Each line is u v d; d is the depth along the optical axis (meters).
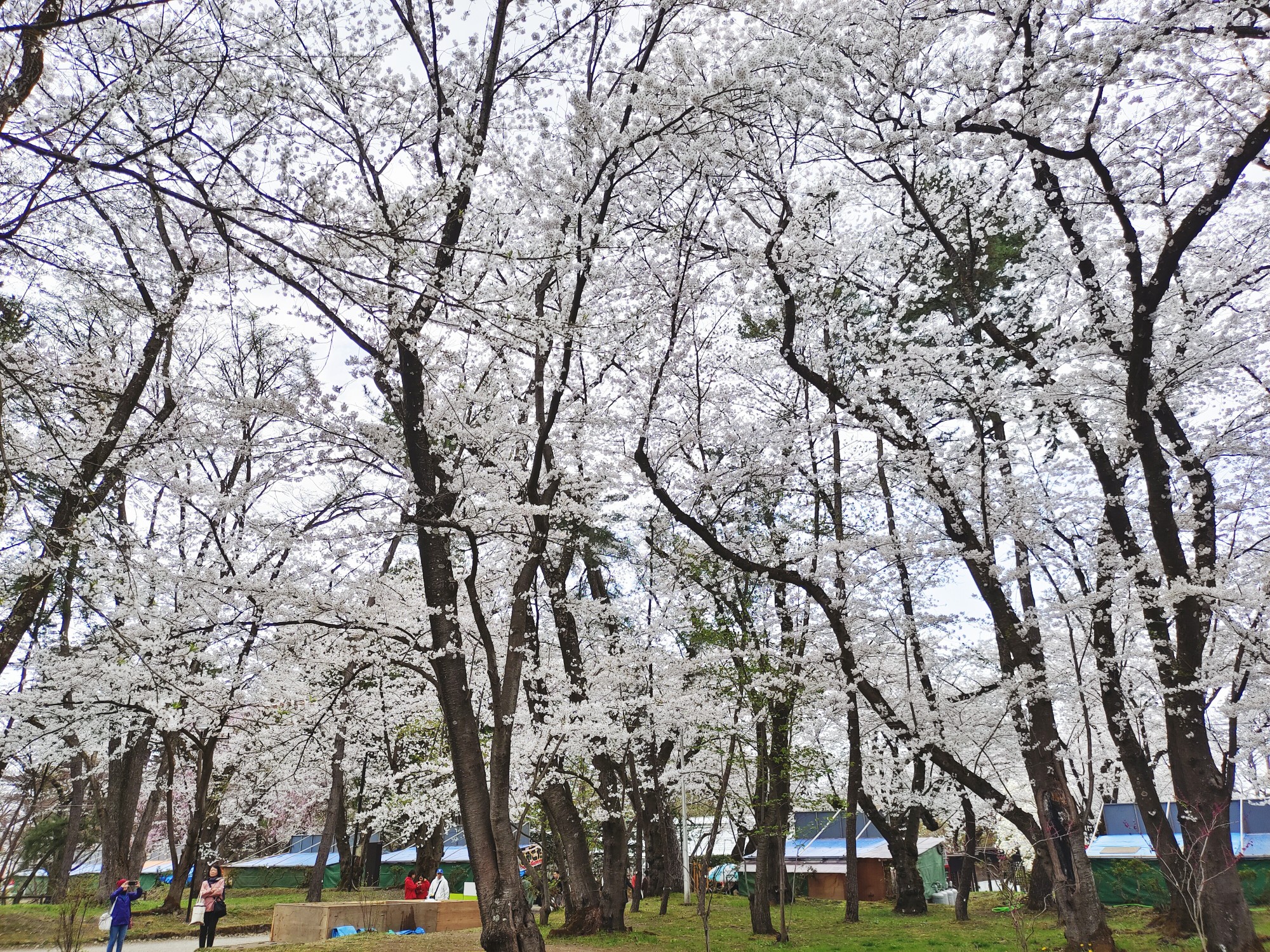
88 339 12.67
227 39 7.71
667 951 12.88
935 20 10.13
